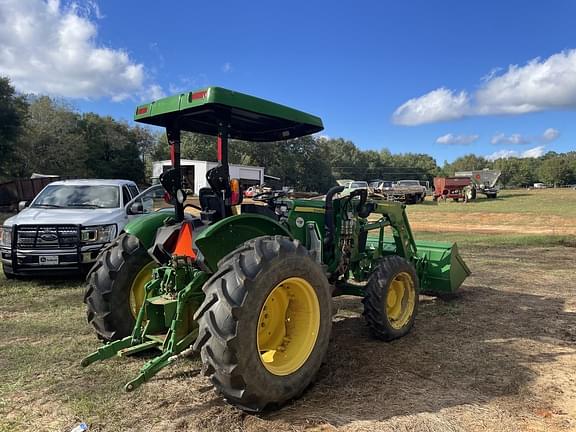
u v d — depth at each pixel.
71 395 3.47
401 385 3.66
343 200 4.95
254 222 3.65
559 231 16.44
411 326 5.02
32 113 43.12
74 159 45.34
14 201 24.78
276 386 3.14
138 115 3.88
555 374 3.91
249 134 4.83
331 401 3.38
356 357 4.27
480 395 3.50
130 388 3.07
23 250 7.48
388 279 4.66
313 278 3.46
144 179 59.88
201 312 3.05
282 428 2.99
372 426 3.01
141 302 4.47
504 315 5.71
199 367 3.98
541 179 105.81
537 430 2.99
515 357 4.30
